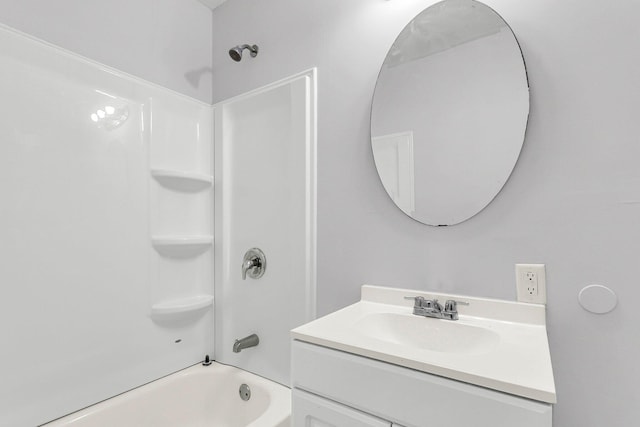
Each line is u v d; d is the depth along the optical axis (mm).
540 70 991
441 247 1148
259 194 1658
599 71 910
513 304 1002
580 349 924
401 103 1235
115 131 1419
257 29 1694
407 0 1242
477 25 1099
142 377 1497
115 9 1473
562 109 956
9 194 1120
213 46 1894
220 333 1771
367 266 1305
